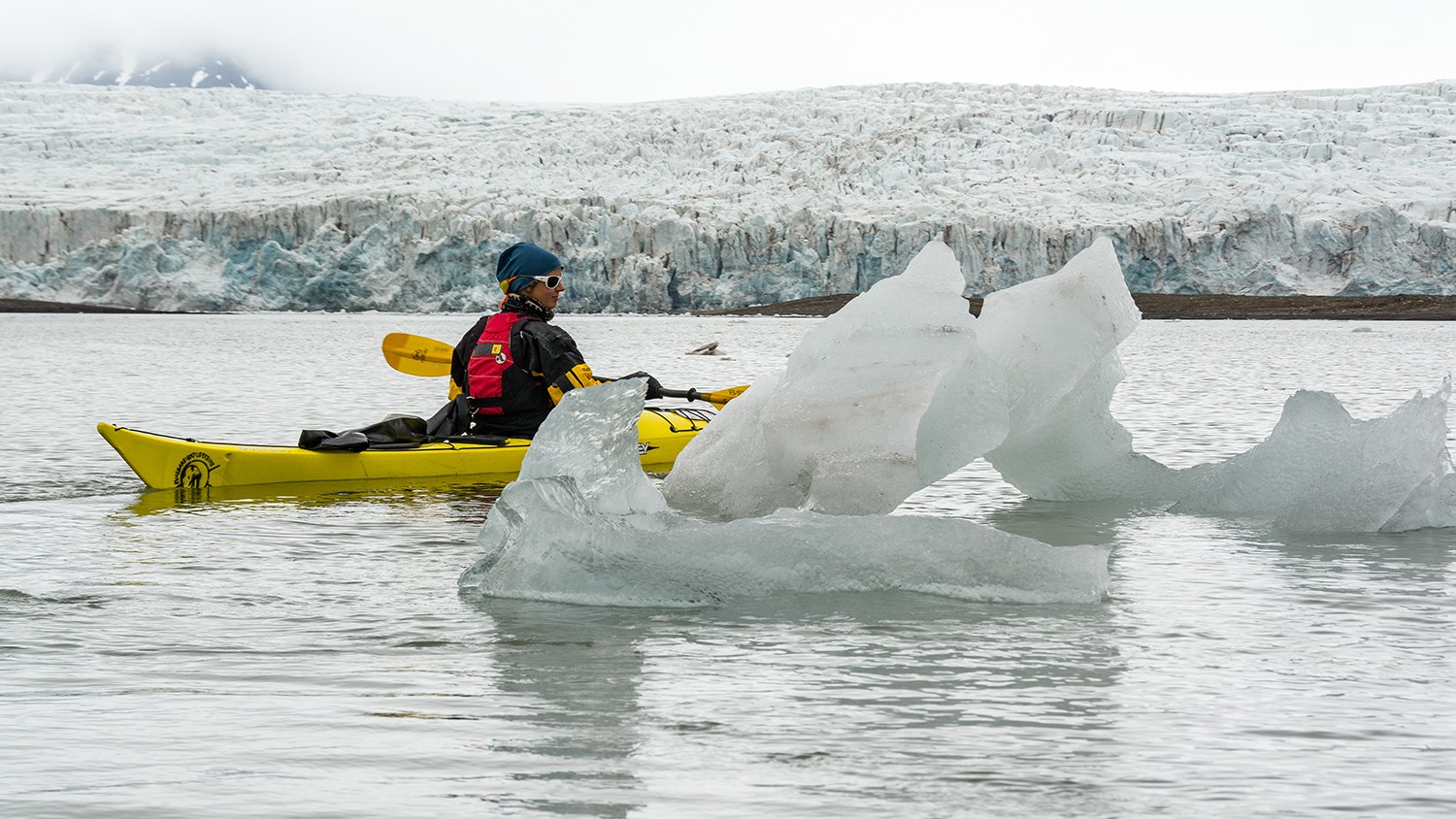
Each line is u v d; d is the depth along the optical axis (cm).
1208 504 659
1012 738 285
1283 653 363
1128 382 1820
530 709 308
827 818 236
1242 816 238
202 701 315
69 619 410
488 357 834
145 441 741
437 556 536
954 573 448
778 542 451
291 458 775
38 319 5816
